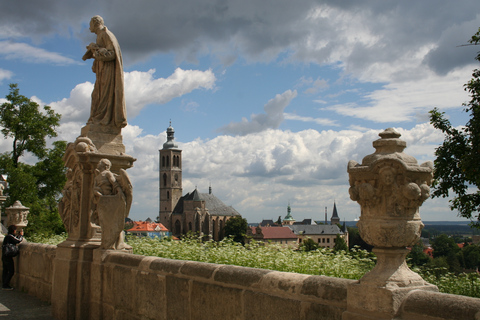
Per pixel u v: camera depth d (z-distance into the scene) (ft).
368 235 11.85
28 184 149.48
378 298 11.27
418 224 11.65
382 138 12.28
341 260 27.61
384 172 11.45
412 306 10.77
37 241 64.75
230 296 16.31
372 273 11.77
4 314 28.60
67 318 26.40
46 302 32.71
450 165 50.83
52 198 162.09
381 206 11.73
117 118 28.37
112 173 26.17
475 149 46.52
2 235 47.65
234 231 526.57
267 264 27.58
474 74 50.65
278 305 14.30
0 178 152.15
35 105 161.79
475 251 47.34
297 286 13.83
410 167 11.43
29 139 159.94
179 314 19.08
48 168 160.97
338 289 12.60
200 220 601.21
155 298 20.71
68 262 26.66
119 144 28.58
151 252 33.68
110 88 28.63
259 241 32.83
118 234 25.99
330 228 540.93
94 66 29.68
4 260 39.01
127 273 22.94
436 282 27.48
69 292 26.50
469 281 26.91
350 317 11.85
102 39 28.81
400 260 11.77
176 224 627.46
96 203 26.03
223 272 16.97
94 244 26.84
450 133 50.93
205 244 33.30
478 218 50.01
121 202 25.72
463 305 9.86
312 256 27.63
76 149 27.02
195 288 18.19
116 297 23.86
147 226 440.86
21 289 38.29
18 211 60.70
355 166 12.32
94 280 25.77
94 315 25.61
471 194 50.19
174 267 19.67
